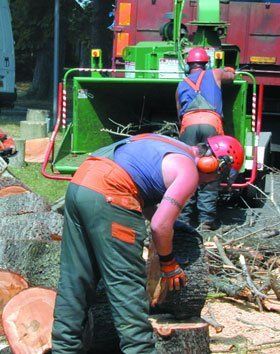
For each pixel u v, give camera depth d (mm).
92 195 4871
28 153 15180
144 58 11195
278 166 14766
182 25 11344
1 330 6316
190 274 5516
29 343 5594
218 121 9102
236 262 7930
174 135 10781
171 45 11141
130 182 4926
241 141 10023
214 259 7754
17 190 9398
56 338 5055
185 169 4918
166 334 5340
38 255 6539
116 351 5961
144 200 5016
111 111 10797
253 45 13648
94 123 10594
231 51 11961
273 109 14227
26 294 5840
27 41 34188
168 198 4832
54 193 12125
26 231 7219
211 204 9539
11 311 5734
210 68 10328
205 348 5473
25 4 33156
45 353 5543
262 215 10984
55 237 7230
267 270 7777
